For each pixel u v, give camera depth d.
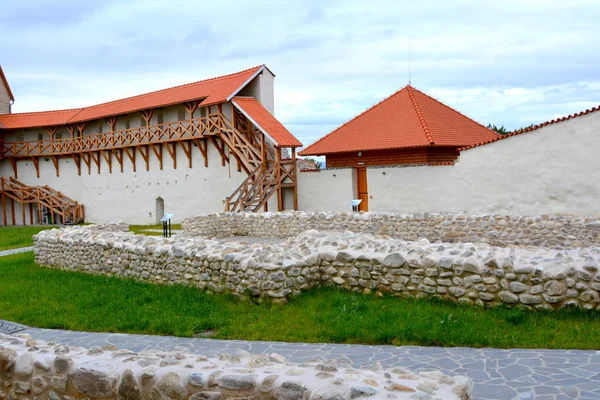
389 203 23.44
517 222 13.68
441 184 21.70
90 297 10.84
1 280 13.92
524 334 6.95
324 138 27.06
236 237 20.69
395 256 9.05
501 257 8.15
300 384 4.03
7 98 43.94
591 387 5.31
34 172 41.34
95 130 37.53
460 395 4.08
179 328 8.38
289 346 7.31
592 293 7.36
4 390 5.40
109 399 4.72
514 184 19.58
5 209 41.09
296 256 9.73
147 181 34.47
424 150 23.38
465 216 14.66
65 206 38.94
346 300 8.95
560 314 7.47
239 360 4.97
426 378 4.37
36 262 16.72
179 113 31.80
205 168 30.75
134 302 10.16
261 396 4.15
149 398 4.54
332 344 7.30
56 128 39.28
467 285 8.27
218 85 29.31
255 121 25.73
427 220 15.36
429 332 7.12
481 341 6.84
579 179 17.91
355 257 9.54
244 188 25.19
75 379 4.88
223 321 8.55
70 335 8.59
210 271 10.41
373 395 3.77
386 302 8.80
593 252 8.00
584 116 17.64
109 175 37.06
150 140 32.53
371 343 7.23
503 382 5.55
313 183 25.98
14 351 5.43
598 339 6.59
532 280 7.73
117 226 19.73
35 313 9.94
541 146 18.75
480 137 25.27
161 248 11.72
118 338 8.24
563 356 6.21
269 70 29.23
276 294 9.22
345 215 17.50
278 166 25.55
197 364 4.76
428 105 26.72
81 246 14.43
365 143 24.89
